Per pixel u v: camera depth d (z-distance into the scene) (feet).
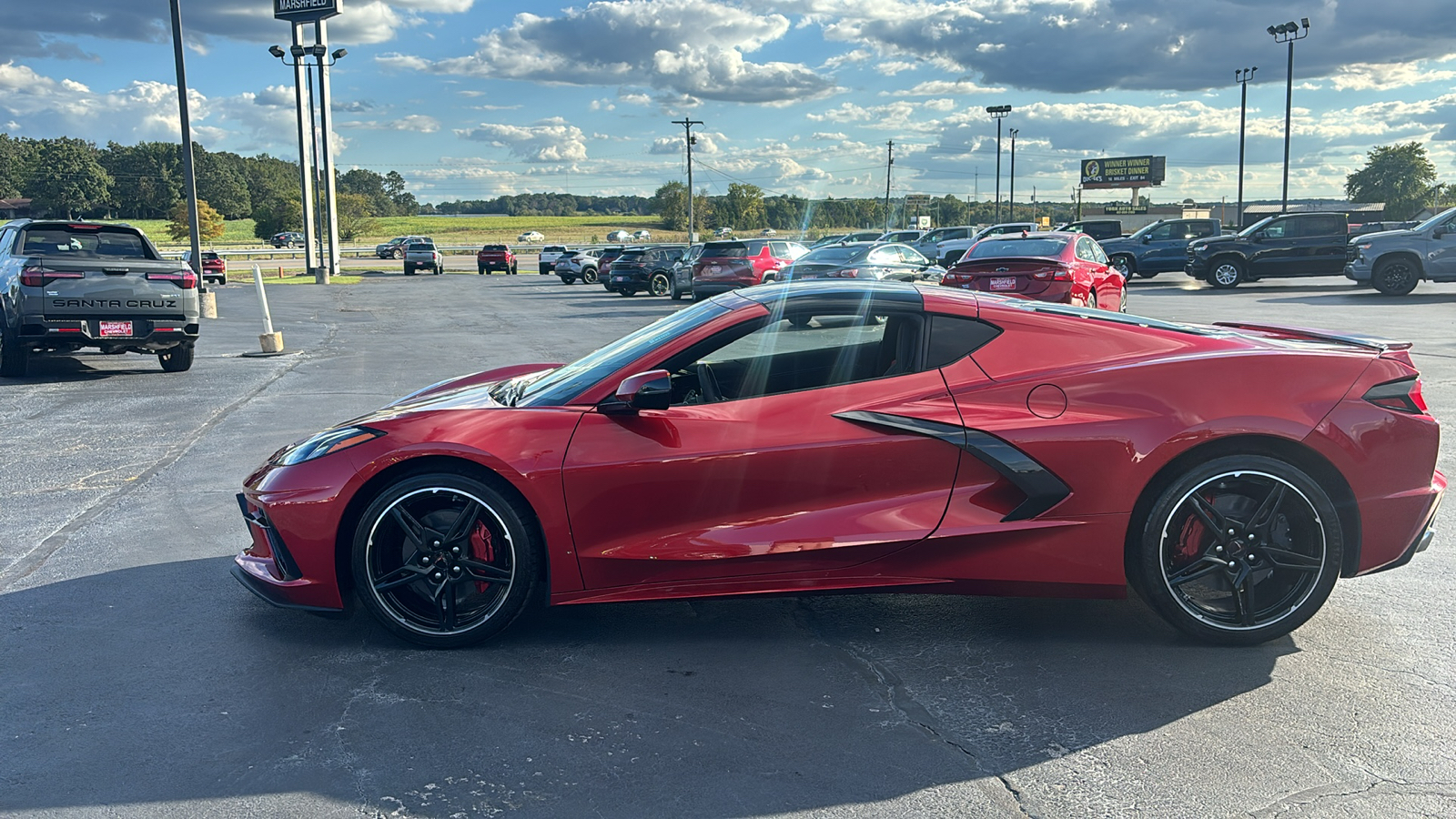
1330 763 8.52
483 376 15.21
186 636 11.78
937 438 10.77
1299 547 10.84
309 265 160.86
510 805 8.01
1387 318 49.67
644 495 10.83
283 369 37.11
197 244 77.36
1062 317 11.44
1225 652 10.96
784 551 10.79
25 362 34.24
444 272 184.65
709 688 10.23
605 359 12.04
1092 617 12.14
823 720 9.48
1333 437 10.63
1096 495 10.73
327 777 8.48
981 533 10.78
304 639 11.68
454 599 11.20
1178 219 85.10
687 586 11.06
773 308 11.45
